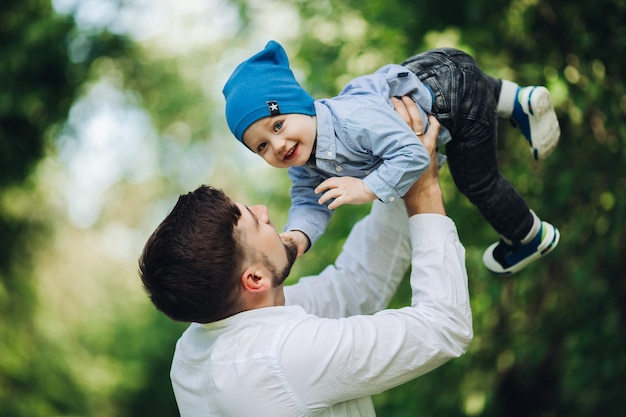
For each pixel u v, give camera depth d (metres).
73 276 11.29
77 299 11.39
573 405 5.51
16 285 9.15
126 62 9.28
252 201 7.89
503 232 2.65
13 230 8.95
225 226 2.35
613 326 4.91
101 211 12.62
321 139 2.41
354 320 2.35
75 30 7.79
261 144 2.42
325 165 2.45
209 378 2.39
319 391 2.31
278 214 7.65
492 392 5.95
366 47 6.00
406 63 2.58
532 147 2.72
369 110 2.38
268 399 2.32
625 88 4.61
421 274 2.45
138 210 13.87
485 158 2.55
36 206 9.12
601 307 5.03
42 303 9.89
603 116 4.72
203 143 13.30
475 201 2.62
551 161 5.03
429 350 2.36
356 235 2.88
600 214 4.88
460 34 5.35
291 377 2.30
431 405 6.05
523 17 4.94
